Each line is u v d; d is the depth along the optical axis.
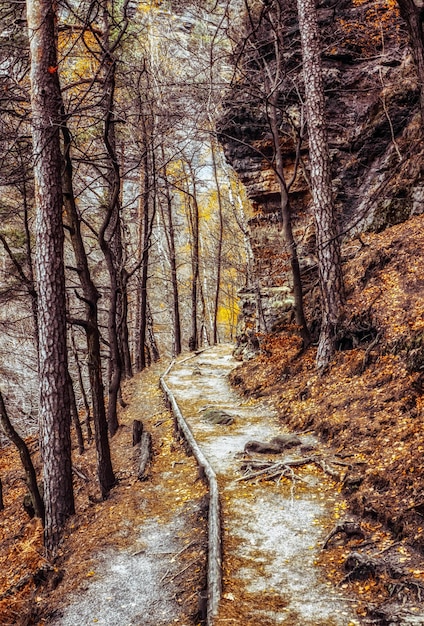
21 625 6.41
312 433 10.09
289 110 16.31
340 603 5.11
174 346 28.61
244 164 17.47
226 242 38.53
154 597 6.11
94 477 12.02
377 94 16.25
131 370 23.30
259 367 15.83
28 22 9.09
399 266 12.46
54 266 9.22
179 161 28.89
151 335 28.34
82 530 8.76
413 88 15.40
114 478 10.39
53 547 8.92
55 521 9.25
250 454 9.54
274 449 9.47
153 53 19.91
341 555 5.98
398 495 6.49
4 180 11.20
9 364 26.31
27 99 9.95
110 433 14.83
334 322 12.27
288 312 16.31
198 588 5.94
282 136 16.61
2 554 10.16
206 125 17.27
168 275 32.56
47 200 9.16
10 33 10.44
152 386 19.64
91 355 10.30
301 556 6.11
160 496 9.14
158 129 13.05
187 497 8.71
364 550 5.86
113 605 6.11
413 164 14.66
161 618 5.66
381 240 14.02
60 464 9.29
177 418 12.87
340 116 16.70
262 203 17.73
